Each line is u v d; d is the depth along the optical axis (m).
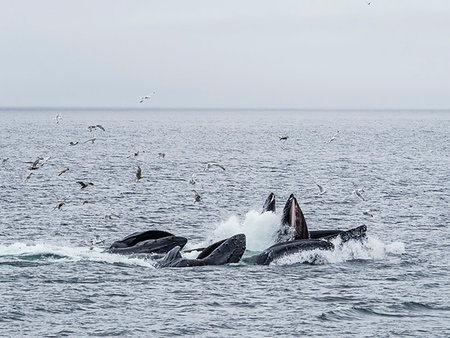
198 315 55.28
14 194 132.12
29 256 74.06
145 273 68.06
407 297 61.31
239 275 67.88
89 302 58.25
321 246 74.06
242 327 52.66
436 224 104.69
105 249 78.69
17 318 53.81
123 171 180.62
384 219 109.44
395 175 178.00
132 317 54.53
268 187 150.38
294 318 54.91
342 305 58.56
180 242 77.75
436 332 52.16
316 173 181.38
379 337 50.91
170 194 136.50
